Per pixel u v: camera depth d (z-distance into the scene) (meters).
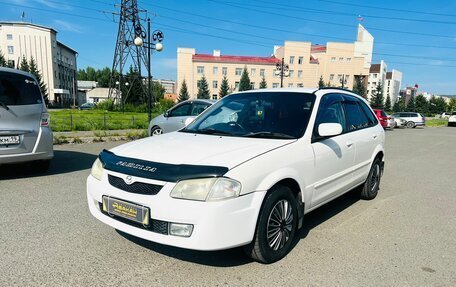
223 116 4.13
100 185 3.03
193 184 2.61
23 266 2.94
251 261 3.12
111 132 14.28
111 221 2.97
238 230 2.69
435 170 8.12
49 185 5.58
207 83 73.81
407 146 13.54
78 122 18.92
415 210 4.81
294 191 3.34
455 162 9.48
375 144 5.11
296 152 3.27
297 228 3.40
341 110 4.39
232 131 3.74
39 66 77.31
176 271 2.91
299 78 76.50
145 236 2.75
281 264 3.08
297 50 75.62
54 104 76.31
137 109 42.03
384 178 7.05
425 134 21.25
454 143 15.20
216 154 2.89
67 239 3.50
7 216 4.12
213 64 75.50
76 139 11.07
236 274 2.88
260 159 2.90
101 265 2.99
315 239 3.68
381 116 24.44
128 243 3.43
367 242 3.63
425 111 94.06
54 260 3.05
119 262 3.05
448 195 5.70
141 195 2.73
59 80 85.00
